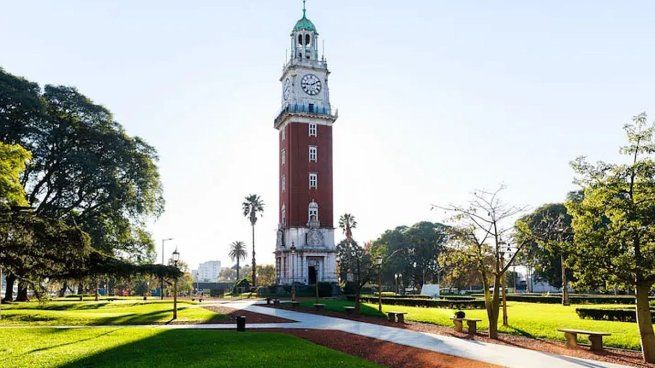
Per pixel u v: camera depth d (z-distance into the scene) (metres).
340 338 26.41
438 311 42.72
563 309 41.69
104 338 24.69
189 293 125.56
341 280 106.94
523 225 25.67
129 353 19.89
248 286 111.62
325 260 86.75
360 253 102.38
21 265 30.02
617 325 27.92
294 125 88.88
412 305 55.66
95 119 62.81
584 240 20.08
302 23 93.69
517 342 24.48
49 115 56.78
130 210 64.31
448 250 29.69
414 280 123.94
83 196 60.09
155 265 39.59
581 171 20.67
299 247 85.50
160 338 24.56
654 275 18.70
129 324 35.09
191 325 34.12
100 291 117.81
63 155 57.03
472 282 91.88
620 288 20.33
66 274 36.66
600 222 20.77
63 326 32.28
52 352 20.11
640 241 18.94
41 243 29.48
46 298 32.34
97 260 37.81
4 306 48.62
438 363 18.64
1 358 18.61
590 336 21.58
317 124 90.06
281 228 89.56
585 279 20.14
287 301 63.47
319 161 89.12
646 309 19.02
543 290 106.50
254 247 110.12
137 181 65.00
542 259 24.83
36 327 30.36
